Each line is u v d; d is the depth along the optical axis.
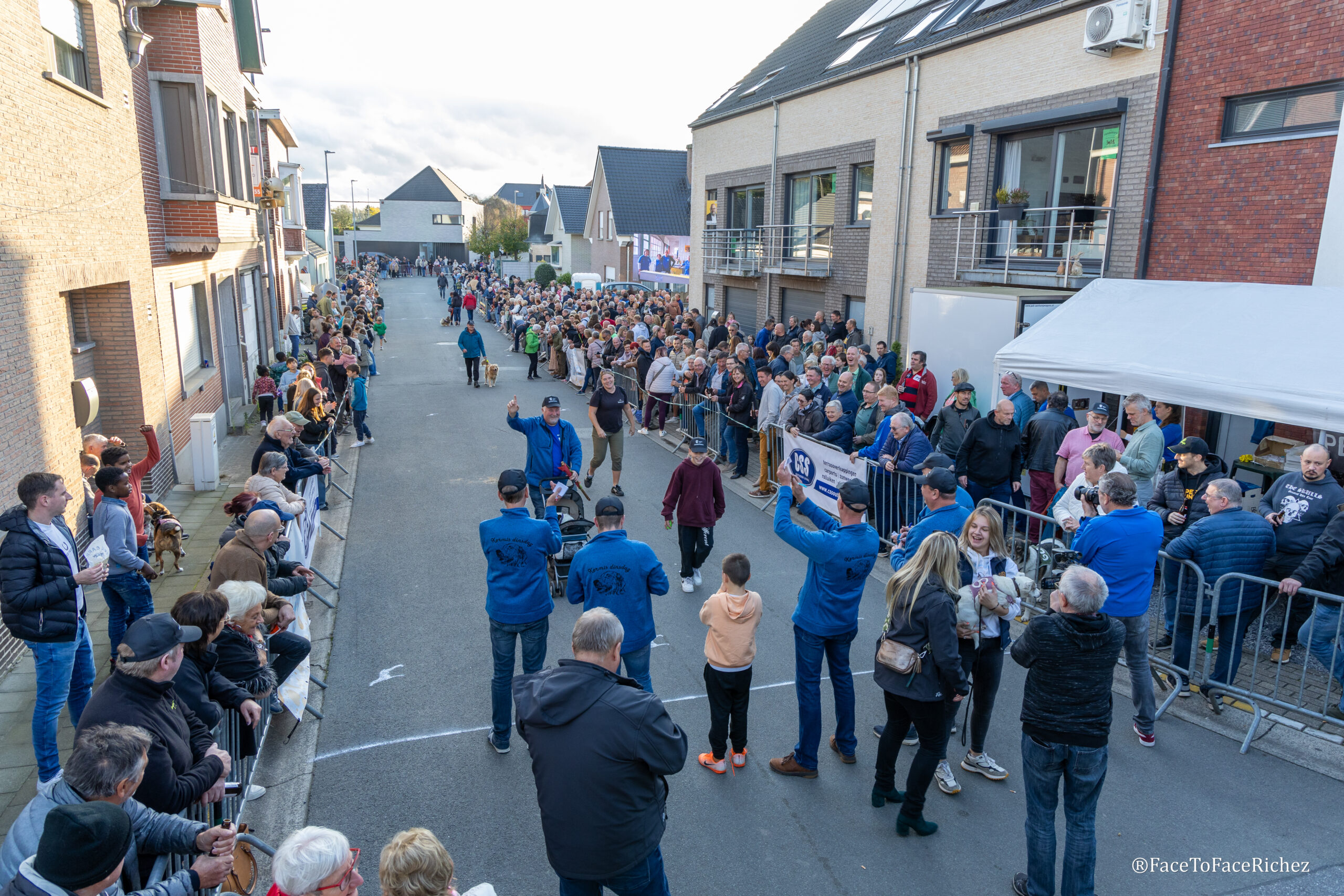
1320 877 4.22
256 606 4.64
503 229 70.69
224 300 16.45
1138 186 10.79
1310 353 7.23
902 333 15.82
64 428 7.91
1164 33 10.25
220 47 13.57
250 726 4.65
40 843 2.39
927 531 5.34
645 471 12.62
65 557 4.80
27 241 7.18
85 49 8.93
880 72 15.95
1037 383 9.30
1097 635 3.79
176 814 3.36
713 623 4.99
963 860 4.41
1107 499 5.29
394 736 5.54
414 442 14.38
